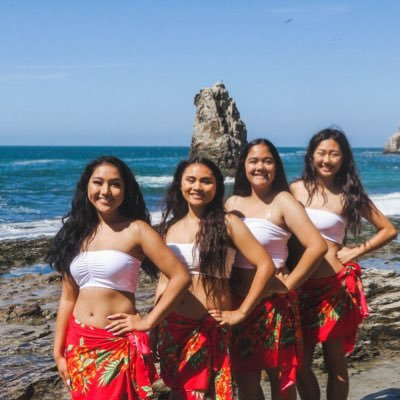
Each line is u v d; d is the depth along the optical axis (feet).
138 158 347.97
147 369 11.36
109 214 11.96
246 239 12.37
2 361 20.34
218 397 12.04
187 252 12.49
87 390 11.41
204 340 12.10
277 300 13.20
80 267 11.76
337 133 14.80
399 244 50.70
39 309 27.58
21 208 88.02
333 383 14.93
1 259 45.62
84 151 550.36
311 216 14.75
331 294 14.49
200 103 174.70
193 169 12.44
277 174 13.84
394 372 19.69
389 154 457.68
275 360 13.17
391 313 22.90
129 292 11.78
